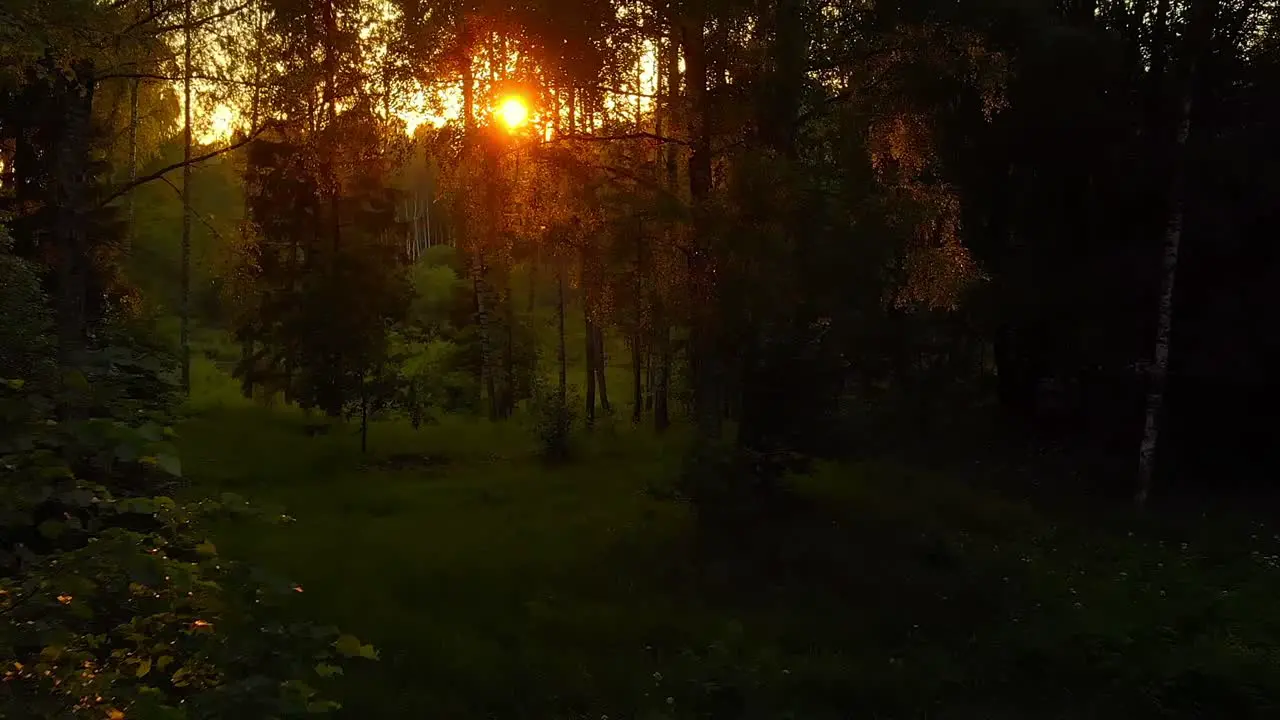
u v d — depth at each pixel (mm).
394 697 6852
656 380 26406
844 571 10234
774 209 9836
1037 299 18734
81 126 11344
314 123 12750
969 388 25000
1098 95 18547
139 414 3295
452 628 8508
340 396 20812
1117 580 10156
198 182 28828
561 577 10297
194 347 38281
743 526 10891
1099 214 19109
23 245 13266
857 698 7059
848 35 11922
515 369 32531
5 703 2891
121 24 9617
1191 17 16359
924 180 16547
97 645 3387
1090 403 20188
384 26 12430
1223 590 9688
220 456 17984
